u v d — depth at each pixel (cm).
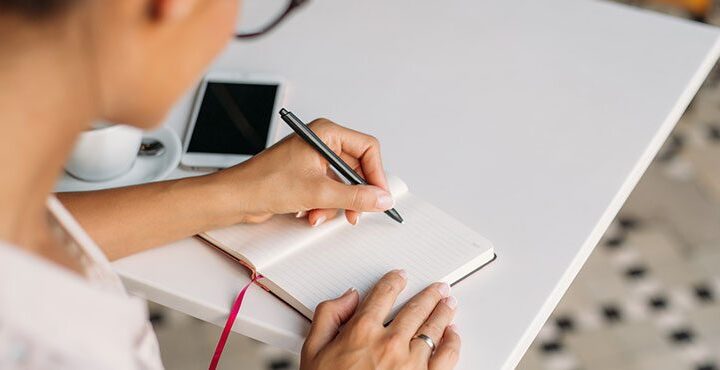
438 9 143
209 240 105
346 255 102
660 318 213
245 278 103
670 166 247
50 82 53
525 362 205
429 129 121
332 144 108
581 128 121
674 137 254
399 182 110
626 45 135
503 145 119
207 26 61
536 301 99
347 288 99
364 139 108
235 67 133
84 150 111
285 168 104
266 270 100
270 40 138
